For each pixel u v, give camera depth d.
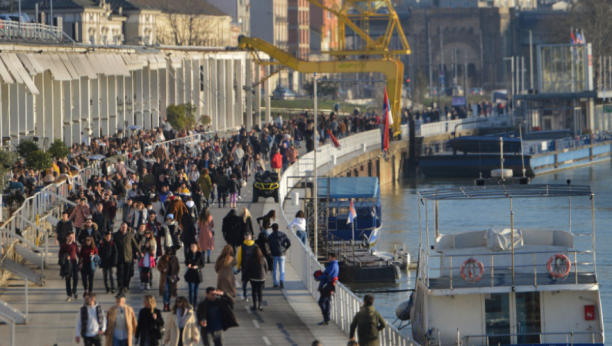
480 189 103.06
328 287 96.88
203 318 79.56
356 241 187.00
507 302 96.50
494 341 96.31
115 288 106.81
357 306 89.38
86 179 162.12
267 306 104.00
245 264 102.88
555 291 96.25
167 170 159.50
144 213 117.38
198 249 96.94
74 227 110.19
